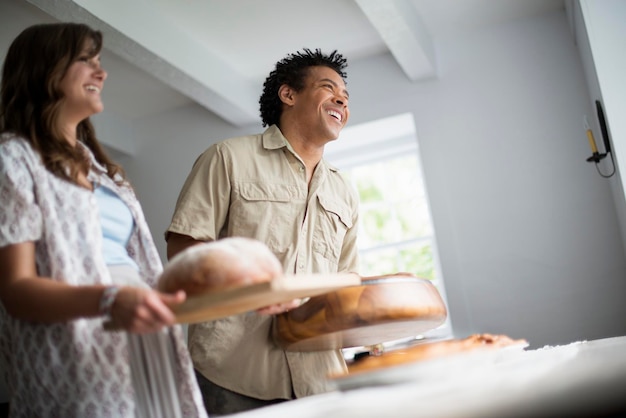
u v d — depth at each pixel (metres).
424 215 5.72
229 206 1.78
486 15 4.36
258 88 4.79
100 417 1.11
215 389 1.66
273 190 1.79
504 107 4.39
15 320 1.13
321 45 4.39
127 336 1.20
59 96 1.20
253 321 1.67
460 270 4.29
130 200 1.36
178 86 4.14
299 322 1.33
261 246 1.06
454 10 4.23
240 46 4.27
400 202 5.52
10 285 1.05
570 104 4.29
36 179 1.13
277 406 0.94
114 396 1.13
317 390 1.69
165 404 1.22
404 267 5.59
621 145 3.25
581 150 4.23
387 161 5.20
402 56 4.17
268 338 1.67
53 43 1.21
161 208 5.11
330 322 1.27
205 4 3.76
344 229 1.93
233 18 3.94
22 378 1.13
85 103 1.23
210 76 4.20
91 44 1.26
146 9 3.68
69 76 1.21
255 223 1.75
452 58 4.52
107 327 0.99
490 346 1.07
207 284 0.99
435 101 4.50
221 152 1.78
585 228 4.15
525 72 4.39
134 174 5.20
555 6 4.33
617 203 3.88
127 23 3.49
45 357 1.10
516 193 4.29
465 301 4.24
